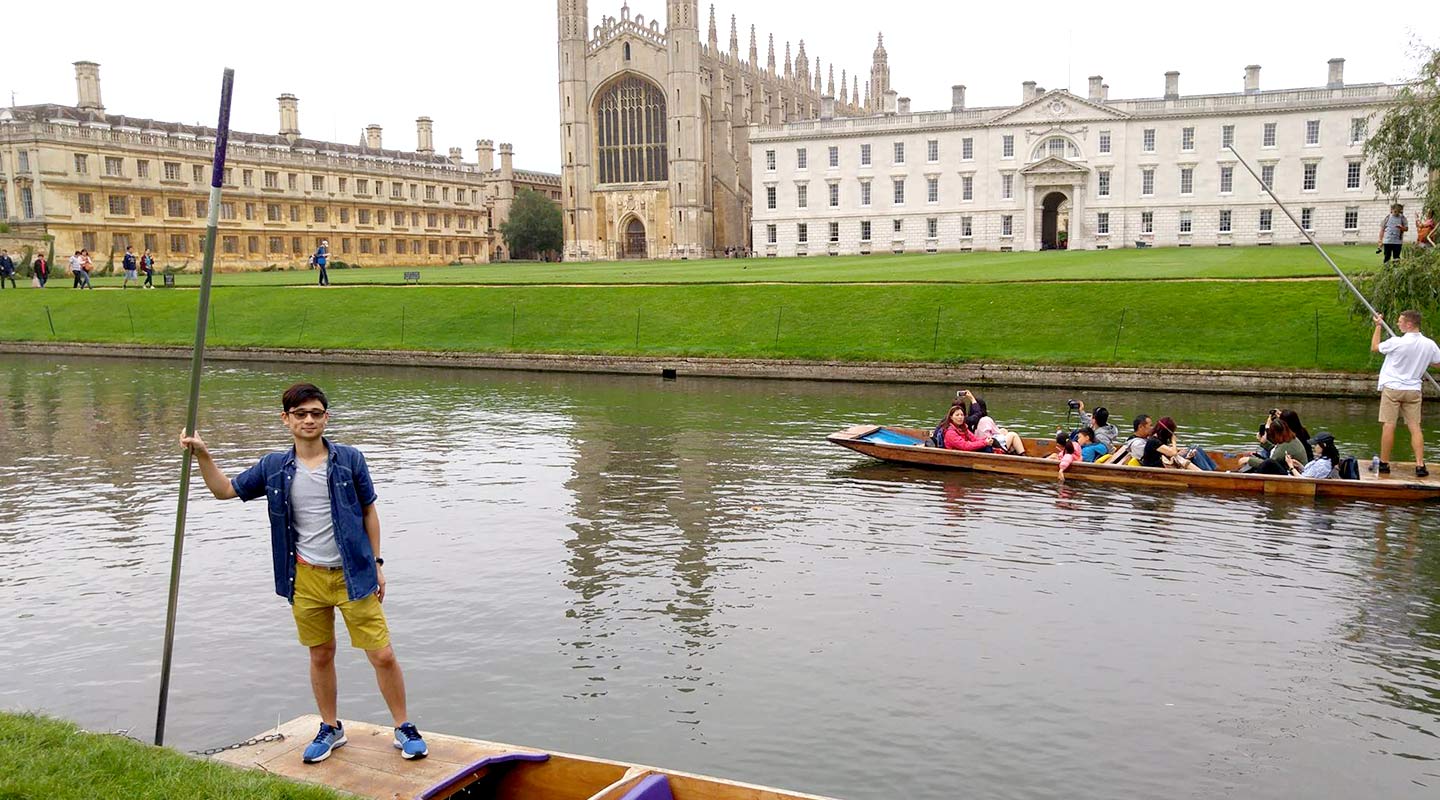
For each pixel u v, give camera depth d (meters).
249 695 9.95
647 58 107.62
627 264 82.06
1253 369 29.77
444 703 9.66
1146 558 13.70
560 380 34.94
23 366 40.81
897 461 19.70
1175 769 8.41
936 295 39.16
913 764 8.48
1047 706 9.51
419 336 42.50
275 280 62.97
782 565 13.61
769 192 99.81
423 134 121.31
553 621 11.69
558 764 7.00
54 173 76.69
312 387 7.04
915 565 13.55
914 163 93.31
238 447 22.28
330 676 7.27
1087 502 16.56
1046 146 88.44
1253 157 82.75
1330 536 14.52
